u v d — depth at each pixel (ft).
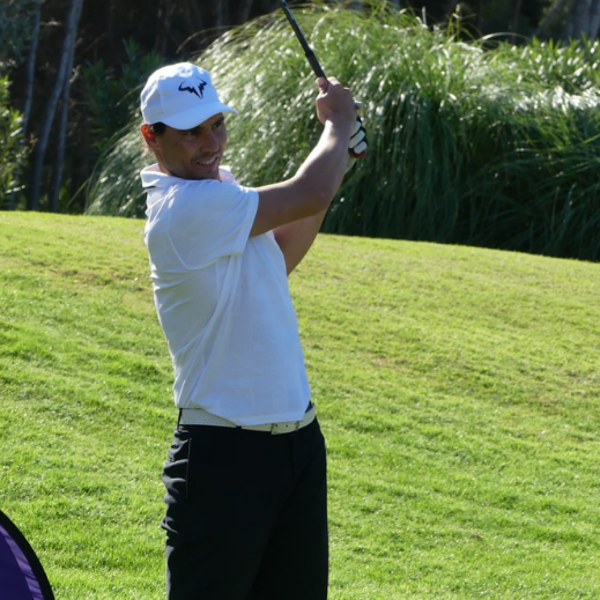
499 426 72.79
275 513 30.50
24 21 197.47
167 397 68.74
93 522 50.96
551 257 124.98
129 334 78.28
